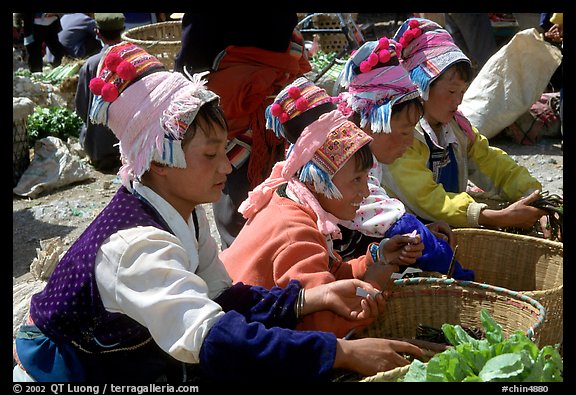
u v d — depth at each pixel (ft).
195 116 7.48
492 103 23.20
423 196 12.11
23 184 21.80
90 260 7.32
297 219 9.09
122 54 7.68
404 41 12.34
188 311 7.08
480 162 13.70
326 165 9.16
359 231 10.53
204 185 7.72
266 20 12.60
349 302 8.15
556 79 26.35
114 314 7.36
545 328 9.41
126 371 7.61
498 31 32.65
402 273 10.45
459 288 9.30
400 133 10.99
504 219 12.00
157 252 7.20
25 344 7.72
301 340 7.20
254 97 12.59
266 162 12.78
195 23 12.64
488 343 7.39
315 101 9.34
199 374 7.86
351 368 7.39
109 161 23.30
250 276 8.92
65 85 26.55
